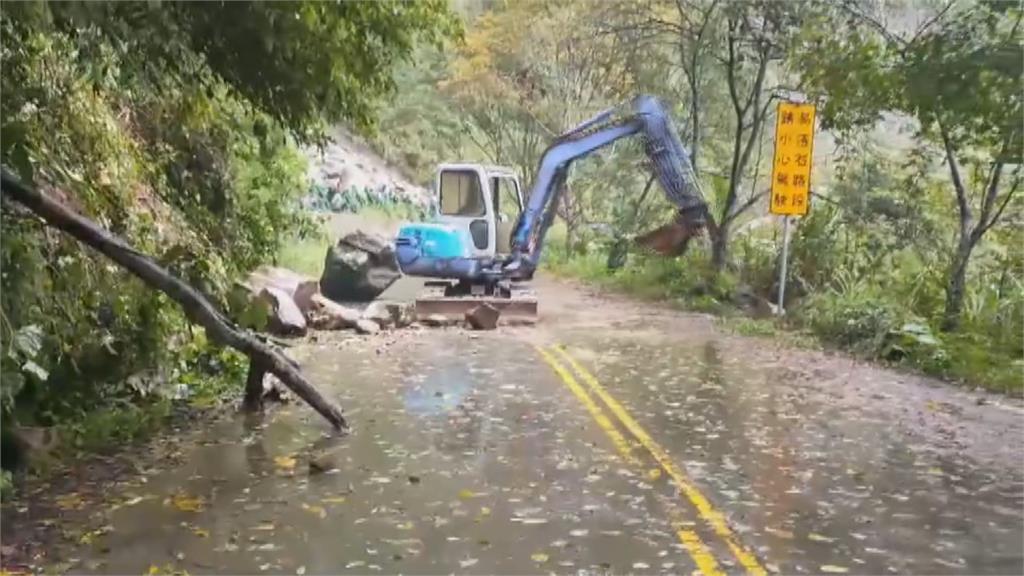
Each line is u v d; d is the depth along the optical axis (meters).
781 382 10.93
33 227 7.10
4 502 6.14
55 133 7.86
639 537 5.66
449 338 14.32
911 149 18.81
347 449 7.63
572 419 8.78
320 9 8.09
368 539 5.59
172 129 10.85
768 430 8.47
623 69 27.53
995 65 11.57
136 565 5.16
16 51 7.31
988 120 12.16
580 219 31.89
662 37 24.23
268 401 9.34
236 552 5.36
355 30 8.84
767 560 5.34
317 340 13.84
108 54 8.14
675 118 24.98
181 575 5.02
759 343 14.12
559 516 6.03
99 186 8.42
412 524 5.85
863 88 13.41
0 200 6.50
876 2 14.77
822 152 24.50
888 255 17.27
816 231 18.50
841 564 5.30
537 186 17.73
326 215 33.03
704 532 5.77
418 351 12.91
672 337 14.73
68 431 7.39
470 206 17.86
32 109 7.57
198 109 10.38
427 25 9.45
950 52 11.95
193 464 7.14
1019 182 13.70
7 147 6.85
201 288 9.01
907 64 12.60
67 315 7.51
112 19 7.33
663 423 8.67
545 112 32.56
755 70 23.14
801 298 17.44
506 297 17.33
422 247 17.62
